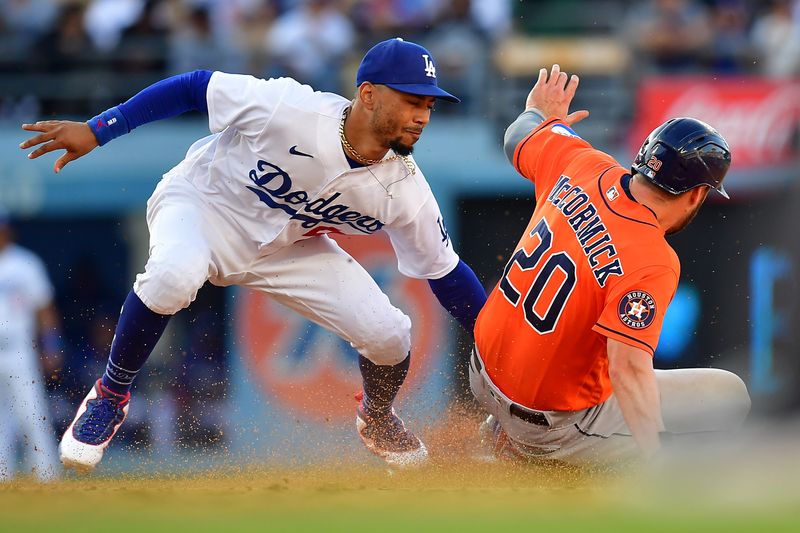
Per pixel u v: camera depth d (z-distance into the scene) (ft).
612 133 153.07
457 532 33.32
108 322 162.91
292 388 143.54
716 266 154.30
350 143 57.26
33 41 158.40
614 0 158.10
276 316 144.46
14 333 121.08
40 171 156.25
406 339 64.18
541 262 55.21
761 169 152.46
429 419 74.33
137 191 157.38
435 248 62.75
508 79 154.92
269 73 156.04
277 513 37.65
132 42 158.40
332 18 157.17
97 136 59.21
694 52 155.74
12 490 50.98
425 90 55.06
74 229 162.81
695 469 45.83
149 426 139.95
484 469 62.80
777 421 148.05
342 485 57.31
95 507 40.70
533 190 154.40
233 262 62.44
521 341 55.62
